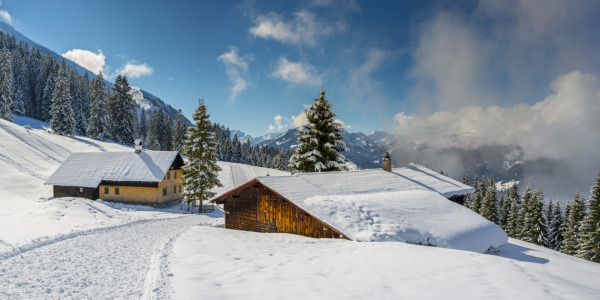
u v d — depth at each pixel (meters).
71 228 16.56
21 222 16.98
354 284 6.46
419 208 14.62
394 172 25.38
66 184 33.47
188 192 32.97
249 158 104.38
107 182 34.41
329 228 13.83
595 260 31.05
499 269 7.34
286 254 10.16
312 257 9.42
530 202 44.06
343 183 19.77
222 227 21.19
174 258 9.70
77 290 7.28
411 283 6.41
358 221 12.52
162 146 82.62
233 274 7.63
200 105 34.34
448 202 16.27
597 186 32.56
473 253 9.13
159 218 25.48
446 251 9.37
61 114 59.12
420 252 9.14
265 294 6.06
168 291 6.48
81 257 10.85
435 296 5.64
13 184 33.53
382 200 15.18
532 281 6.46
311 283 6.63
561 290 5.97
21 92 77.44
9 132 49.62
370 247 10.13
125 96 66.38
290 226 16.14
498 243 12.83
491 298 5.52
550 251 16.92
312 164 28.19
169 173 36.72
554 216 46.75
